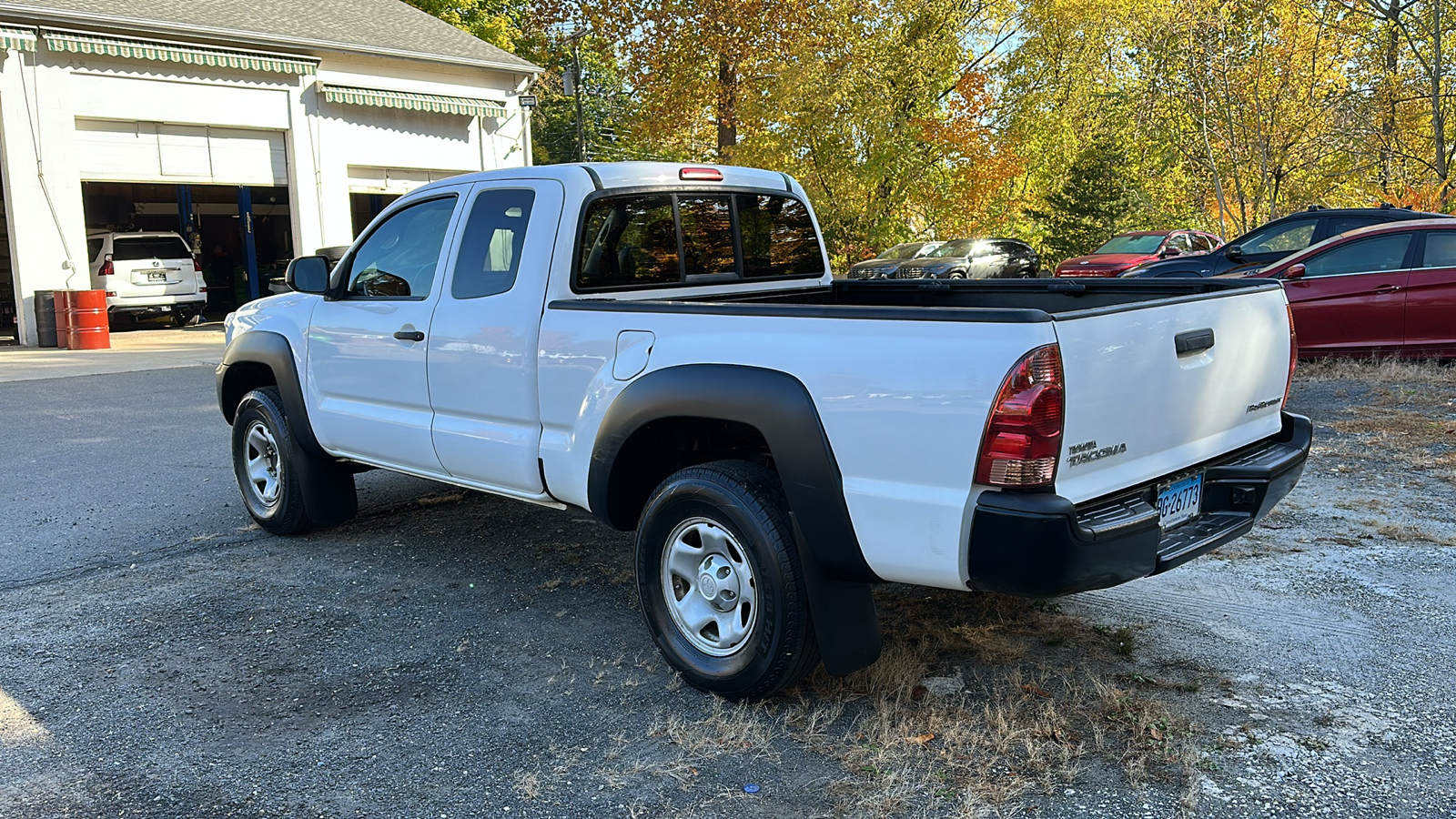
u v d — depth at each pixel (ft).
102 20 52.70
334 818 9.20
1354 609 13.51
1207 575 14.92
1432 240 31.40
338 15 66.59
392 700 11.56
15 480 22.89
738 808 9.20
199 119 57.16
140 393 36.47
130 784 9.82
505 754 10.27
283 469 17.44
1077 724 10.55
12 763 10.26
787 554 10.57
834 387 10.11
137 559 16.98
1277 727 10.41
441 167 67.72
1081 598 14.10
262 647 13.12
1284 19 71.15
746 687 11.01
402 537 17.92
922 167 93.30
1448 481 19.57
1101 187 98.63
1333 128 72.08
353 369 15.94
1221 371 11.30
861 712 10.97
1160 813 8.96
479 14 119.96
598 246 13.53
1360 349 32.30
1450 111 70.59
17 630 13.83
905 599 14.16
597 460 12.11
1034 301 15.05
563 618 13.96
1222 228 73.31
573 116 148.97
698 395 10.96
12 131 51.93
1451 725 10.37
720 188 15.23
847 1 90.07
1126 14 76.64
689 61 97.86
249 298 73.92
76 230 54.34
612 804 9.32
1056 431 9.16
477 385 13.89
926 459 9.57
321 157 62.03
